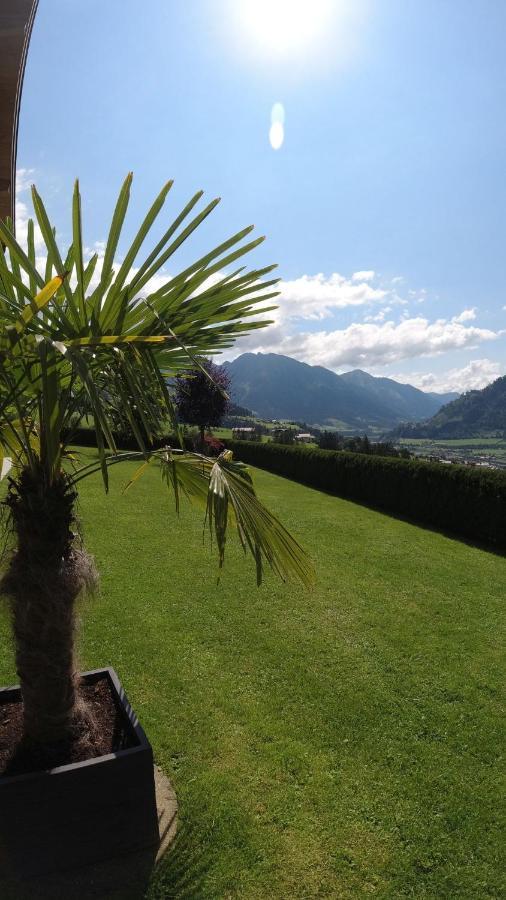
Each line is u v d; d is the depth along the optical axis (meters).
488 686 3.70
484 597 5.58
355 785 2.62
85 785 1.98
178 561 6.02
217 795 2.48
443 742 3.03
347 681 3.65
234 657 3.88
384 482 11.01
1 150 2.27
